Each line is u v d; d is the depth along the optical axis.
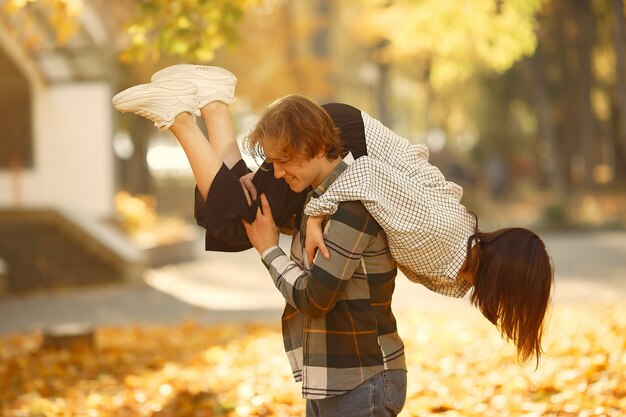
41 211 25.64
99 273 25.00
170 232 32.34
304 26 50.34
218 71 4.69
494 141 61.44
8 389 10.17
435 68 26.50
